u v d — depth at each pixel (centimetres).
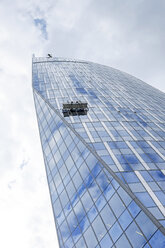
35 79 6606
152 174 2822
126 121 4334
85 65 8850
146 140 3703
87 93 5622
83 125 4019
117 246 2184
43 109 5178
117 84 6944
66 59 9575
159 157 3238
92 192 2864
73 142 3716
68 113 4488
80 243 2666
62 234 3062
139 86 7662
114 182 2652
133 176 2725
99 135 3700
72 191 3228
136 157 3155
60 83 6231
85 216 2775
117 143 3503
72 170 3438
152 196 2411
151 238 1973
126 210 2323
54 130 4431
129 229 2175
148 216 2105
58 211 3356
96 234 2481
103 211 2553
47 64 8494
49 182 3969
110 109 4822
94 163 3083
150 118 4659
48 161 4284
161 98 6788
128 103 5369
